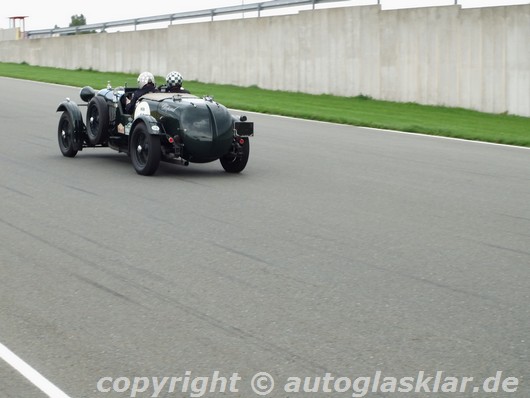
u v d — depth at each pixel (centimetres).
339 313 607
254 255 767
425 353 533
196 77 3456
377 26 2712
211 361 518
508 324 587
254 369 507
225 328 575
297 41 2986
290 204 1016
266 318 595
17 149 1467
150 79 1284
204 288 664
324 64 2897
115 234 842
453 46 2506
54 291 655
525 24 2333
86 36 4069
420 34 2589
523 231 888
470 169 1342
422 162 1413
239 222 907
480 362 520
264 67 3128
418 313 609
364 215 959
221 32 3306
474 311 615
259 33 3134
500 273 718
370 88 2753
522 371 506
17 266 724
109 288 662
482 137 1780
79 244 801
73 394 473
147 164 1191
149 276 696
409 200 1060
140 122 1212
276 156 1456
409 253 784
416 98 2617
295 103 2555
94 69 4038
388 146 1625
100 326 578
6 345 543
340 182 1189
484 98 2444
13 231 852
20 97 2494
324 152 1518
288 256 765
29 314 602
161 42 3641
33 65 4441
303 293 654
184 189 1105
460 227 904
